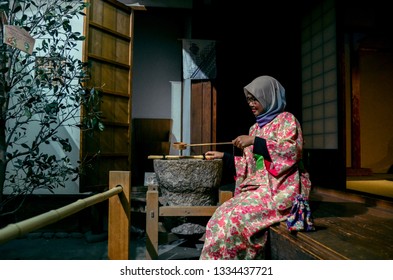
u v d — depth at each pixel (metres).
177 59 7.58
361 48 8.88
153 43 7.56
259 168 3.05
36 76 4.11
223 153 3.53
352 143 9.06
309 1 6.46
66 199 5.20
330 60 5.79
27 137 5.14
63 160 4.80
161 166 3.65
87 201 2.00
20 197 5.12
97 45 5.41
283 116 2.88
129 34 6.02
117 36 5.77
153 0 6.28
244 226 2.58
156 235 3.52
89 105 4.52
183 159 3.76
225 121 6.77
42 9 5.16
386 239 2.41
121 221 2.80
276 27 6.82
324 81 5.98
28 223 1.38
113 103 5.65
